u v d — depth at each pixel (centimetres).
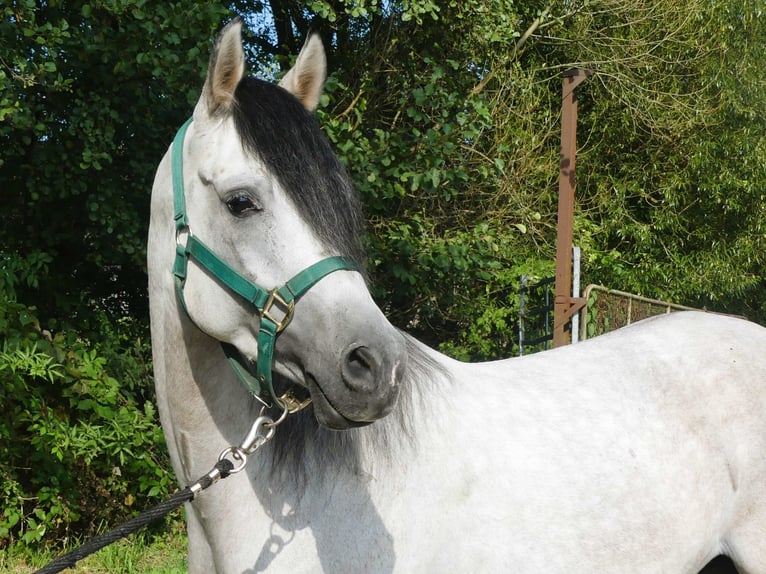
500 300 941
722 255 1141
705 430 207
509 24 733
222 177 157
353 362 150
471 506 182
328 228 154
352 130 578
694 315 241
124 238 516
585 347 231
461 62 711
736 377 214
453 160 654
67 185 505
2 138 505
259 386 167
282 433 174
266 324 155
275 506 173
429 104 593
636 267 1113
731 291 1134
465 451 186
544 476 189
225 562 175
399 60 730
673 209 1134
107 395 461
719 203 1116
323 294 152
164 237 176
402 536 175
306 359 153
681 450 203
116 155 535
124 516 484
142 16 473
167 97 513
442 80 638
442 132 596
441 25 694
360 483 173
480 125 637
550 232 1034
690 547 199
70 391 450
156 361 185
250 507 174
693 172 1109
